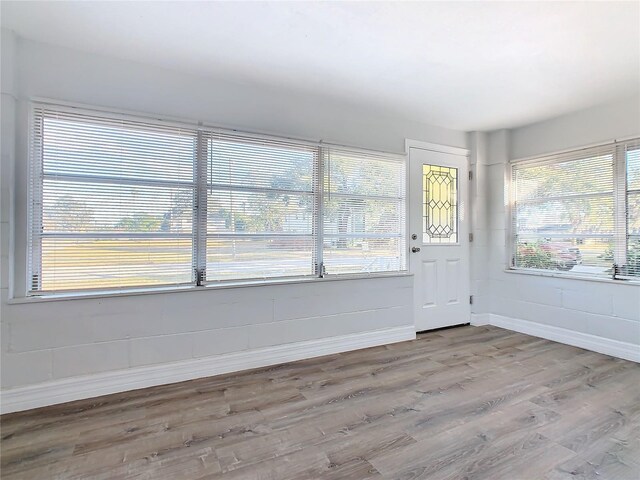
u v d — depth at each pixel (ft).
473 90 9.32
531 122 11.93
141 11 6.10
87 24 6.49
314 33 6.75
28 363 6.91
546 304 11.55
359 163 10.83
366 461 5.28
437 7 5.92
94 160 7.53
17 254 6.93
